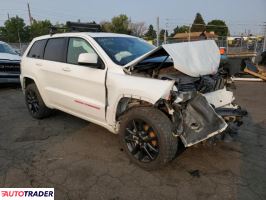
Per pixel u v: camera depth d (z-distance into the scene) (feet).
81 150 13.17
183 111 10.23
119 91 11.44
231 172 11.12
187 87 11.32
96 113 12.94
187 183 10.36
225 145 13.62
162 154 10.38
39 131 15.79
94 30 17.93
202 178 10.69
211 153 12.73
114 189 10.01
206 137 9.86
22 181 10.52
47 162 12.01
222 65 14.79
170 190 9.93
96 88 12.66
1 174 11.01
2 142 14.26
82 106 13.62
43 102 17.08
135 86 10.85
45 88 16.12
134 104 11.70
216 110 11.23
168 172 11.12
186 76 12.18
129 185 10.25
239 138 14.61
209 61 12.21
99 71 12.45
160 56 12.32
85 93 13.39
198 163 11.83
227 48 52.75
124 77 11.47
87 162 11.98
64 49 14.87
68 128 16.19
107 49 12.96
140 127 11.19
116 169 11.37
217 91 12.71
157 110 10.73
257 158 12.32
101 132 15.43
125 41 14.40
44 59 16.20
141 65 12.31
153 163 10.81
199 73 11.39
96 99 12.87
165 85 10.14
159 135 10.29
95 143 13.96
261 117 18.45
